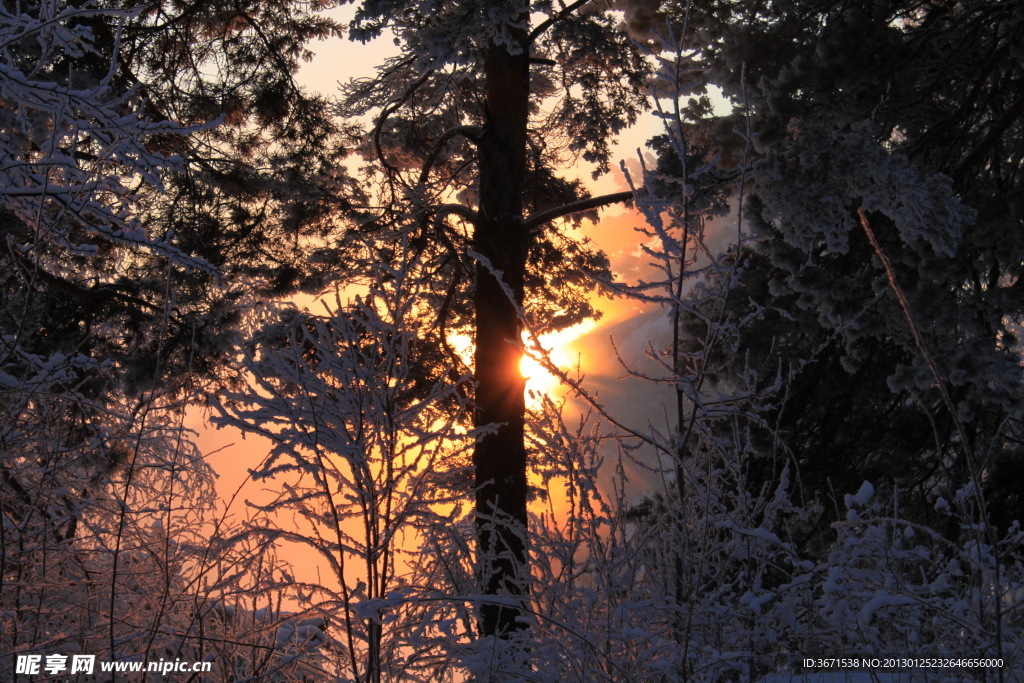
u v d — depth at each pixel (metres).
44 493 4.00
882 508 3.91
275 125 13.76
